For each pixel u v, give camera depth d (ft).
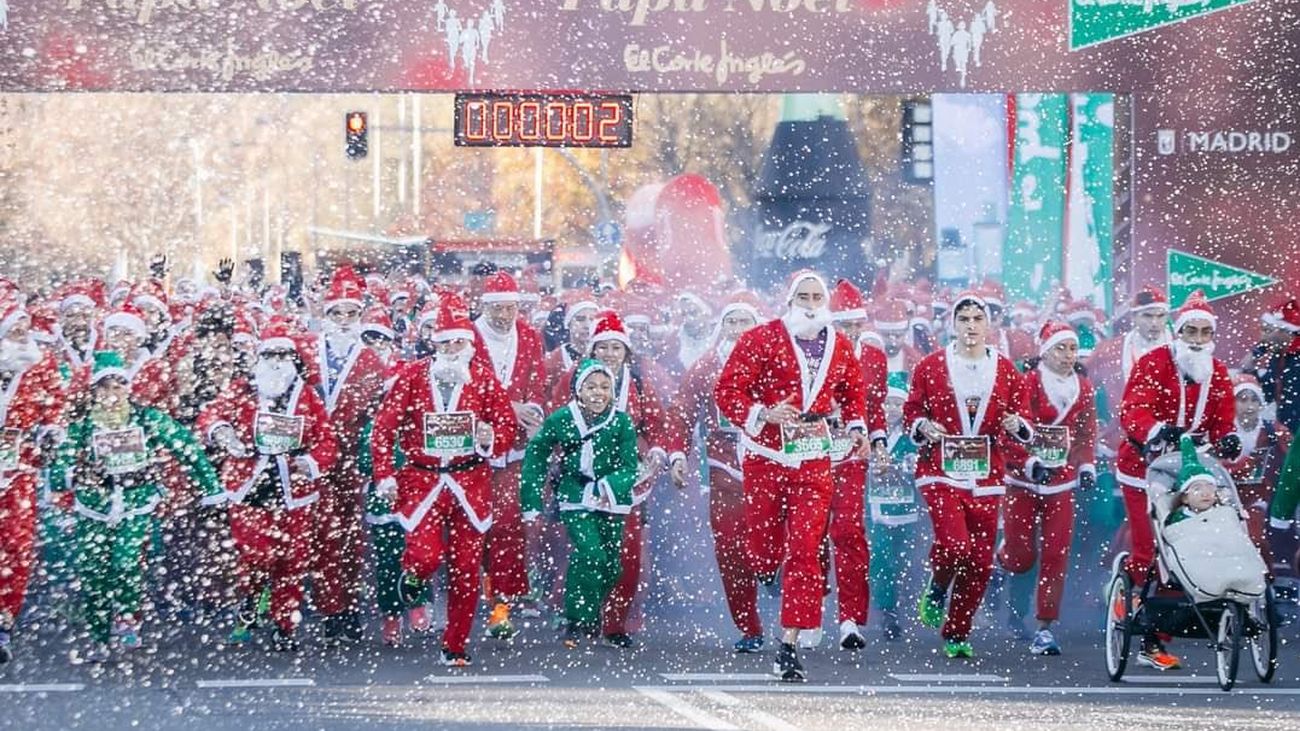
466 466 51.85
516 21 78.89
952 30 78.74
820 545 49.16
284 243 206.90
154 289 63.87
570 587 55.42
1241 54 78.95
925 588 57.16
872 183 141.28
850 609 55.57
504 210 222.48
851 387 50.29
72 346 61.00
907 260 139.44
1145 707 44.52
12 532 50.83
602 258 174.19
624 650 55.11
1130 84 79.05
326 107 217.56
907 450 59.47
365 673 49.49
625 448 55.36
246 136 203.31
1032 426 54.95
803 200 141.59
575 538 55.21
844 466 55.42
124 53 78.38
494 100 81.92
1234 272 79.15
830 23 78.95
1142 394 54.75
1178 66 78.95
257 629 56.65
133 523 52.80
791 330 49.78
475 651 54.65
